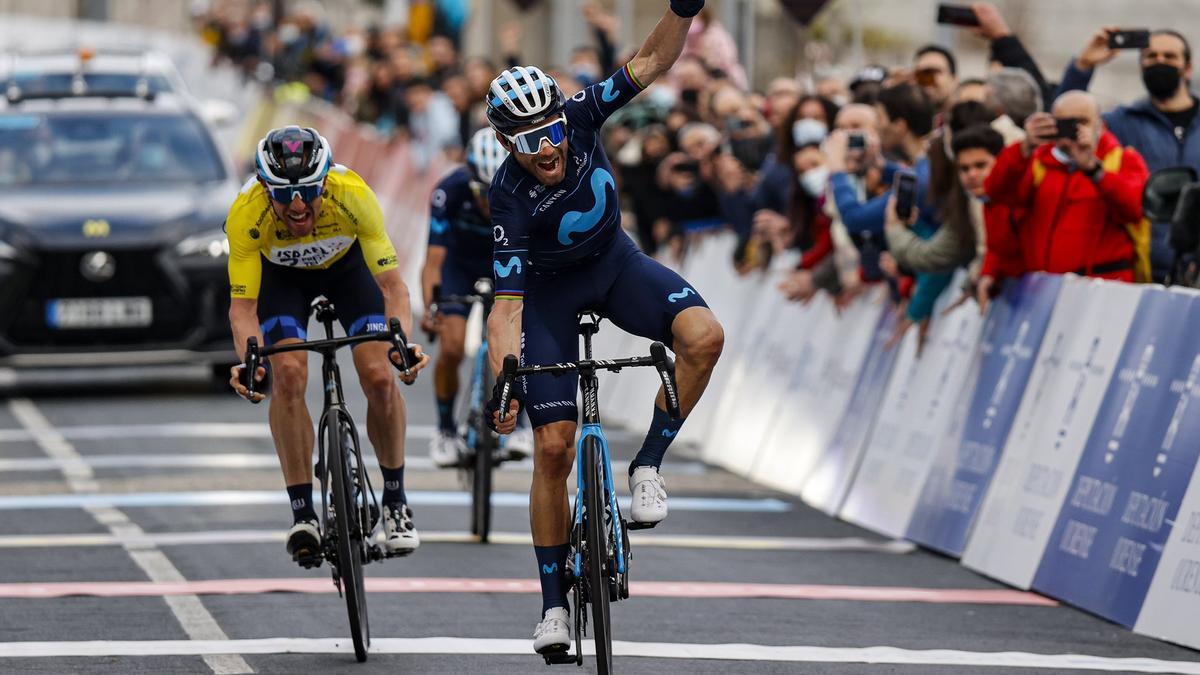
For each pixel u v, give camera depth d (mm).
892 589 23125
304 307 20828
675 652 19297
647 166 41219
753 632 20375
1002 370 25266
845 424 29938
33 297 38375
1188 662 19156
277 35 99875
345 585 18484
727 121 37594
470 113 52844
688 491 31422
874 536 27172
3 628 19969
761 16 48656
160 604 21281
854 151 28578
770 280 35344
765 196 34469
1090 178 23766
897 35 51438
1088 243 24266
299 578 22875
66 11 134250
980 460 25250
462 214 26719
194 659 18609
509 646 19406
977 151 24562
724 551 25688
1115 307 23000
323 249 20094
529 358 17859
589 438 17047
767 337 34688
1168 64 25156
